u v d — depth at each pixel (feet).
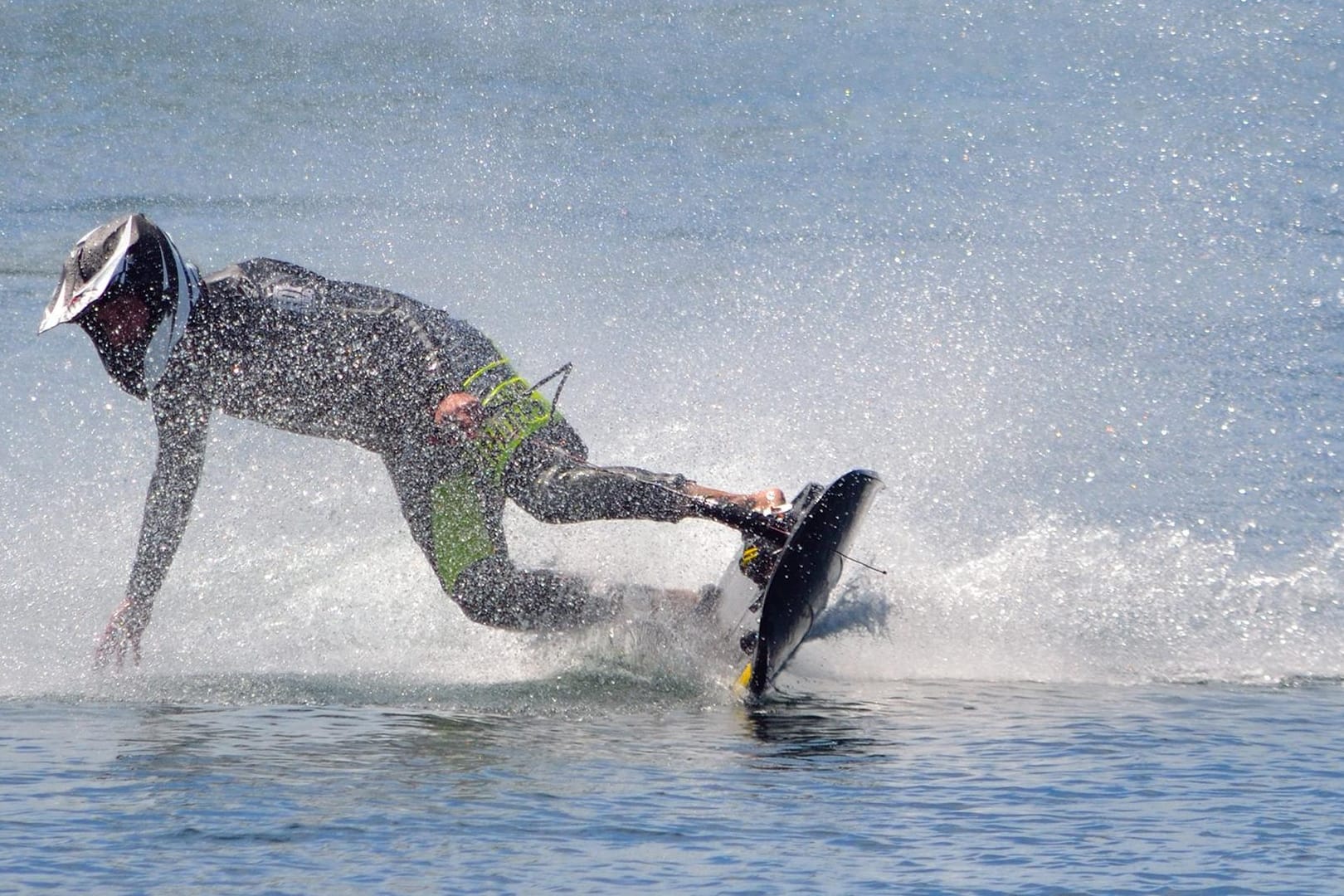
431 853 36.60
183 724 48.60
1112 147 149.38
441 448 56.80
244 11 222.28
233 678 54.80
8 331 102.27
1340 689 54.65
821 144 156.15
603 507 56.13
